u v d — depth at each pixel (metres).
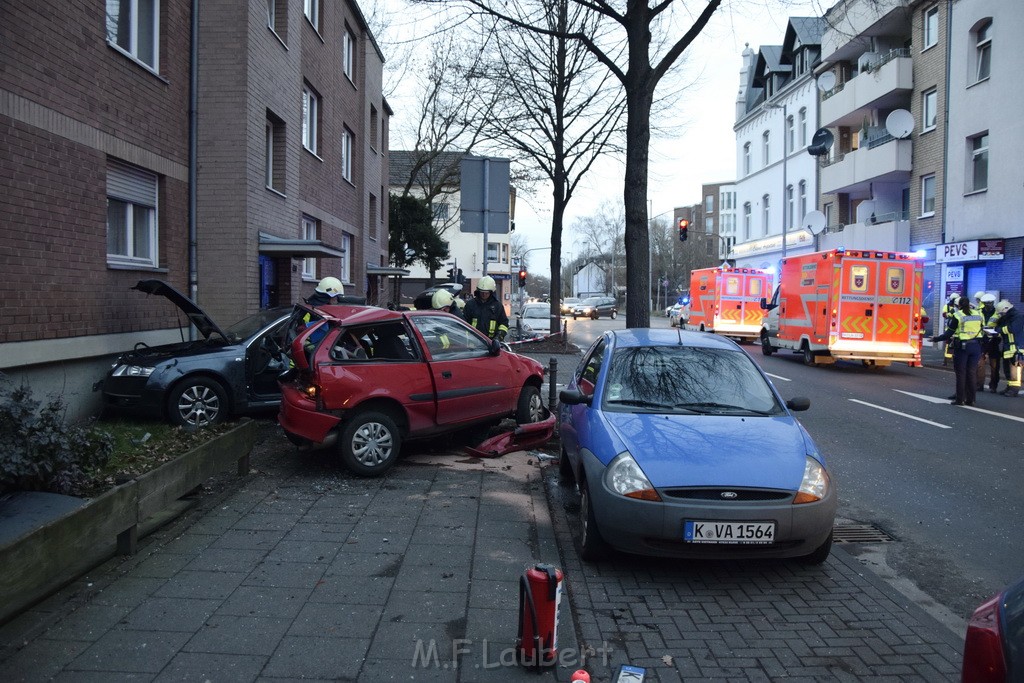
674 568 5.04
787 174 36.41
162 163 10.77
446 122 29.34
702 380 6.00
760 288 27.00
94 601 4.16
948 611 4.57
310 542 5.19
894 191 28.61
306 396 6.86
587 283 100.94
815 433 10.05
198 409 8.73
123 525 4.51
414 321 7.73
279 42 13.68
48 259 8.11
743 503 4.61
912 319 17.09
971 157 23.08
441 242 33.56
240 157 11.86
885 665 3.73
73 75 8.53
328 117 17.95
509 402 8.41
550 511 6.17
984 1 22.11
